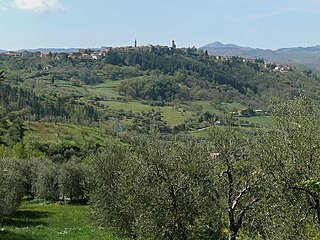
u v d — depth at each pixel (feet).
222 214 84.89
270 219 68.69
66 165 242.17
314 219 65.10
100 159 134.82
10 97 520.42
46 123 476.13
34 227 141.18
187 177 86.84
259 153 74.79
